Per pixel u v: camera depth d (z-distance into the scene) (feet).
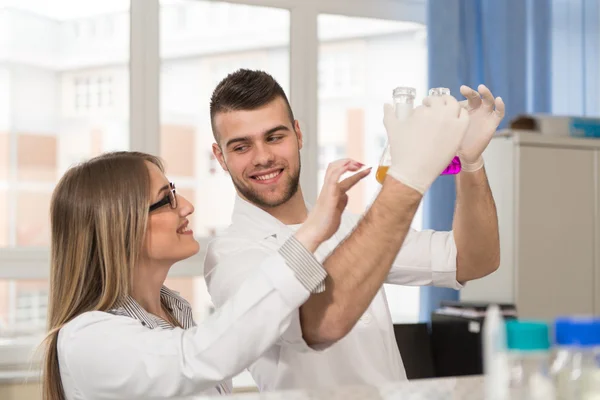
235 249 5.48
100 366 4.50
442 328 10.29
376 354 5.64
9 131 10.57
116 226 4.99
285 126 5.56
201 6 11.22
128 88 10.98
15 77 10.62
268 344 4.16
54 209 5.19
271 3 11.42
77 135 10.87
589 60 12.57
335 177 4.09
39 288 10.59
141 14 10.91
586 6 12.54
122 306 4.97
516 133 10.57
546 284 10.72
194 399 3.13
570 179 10.90
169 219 5.15
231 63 11.41
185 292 11.13
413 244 5.85
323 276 4.04
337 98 11.93
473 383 3.33
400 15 12.14
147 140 10.94
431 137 3.83
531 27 12.23
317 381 5.44
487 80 11.88
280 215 5.85
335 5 11.78
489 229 5.52
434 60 11.56
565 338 2.67
